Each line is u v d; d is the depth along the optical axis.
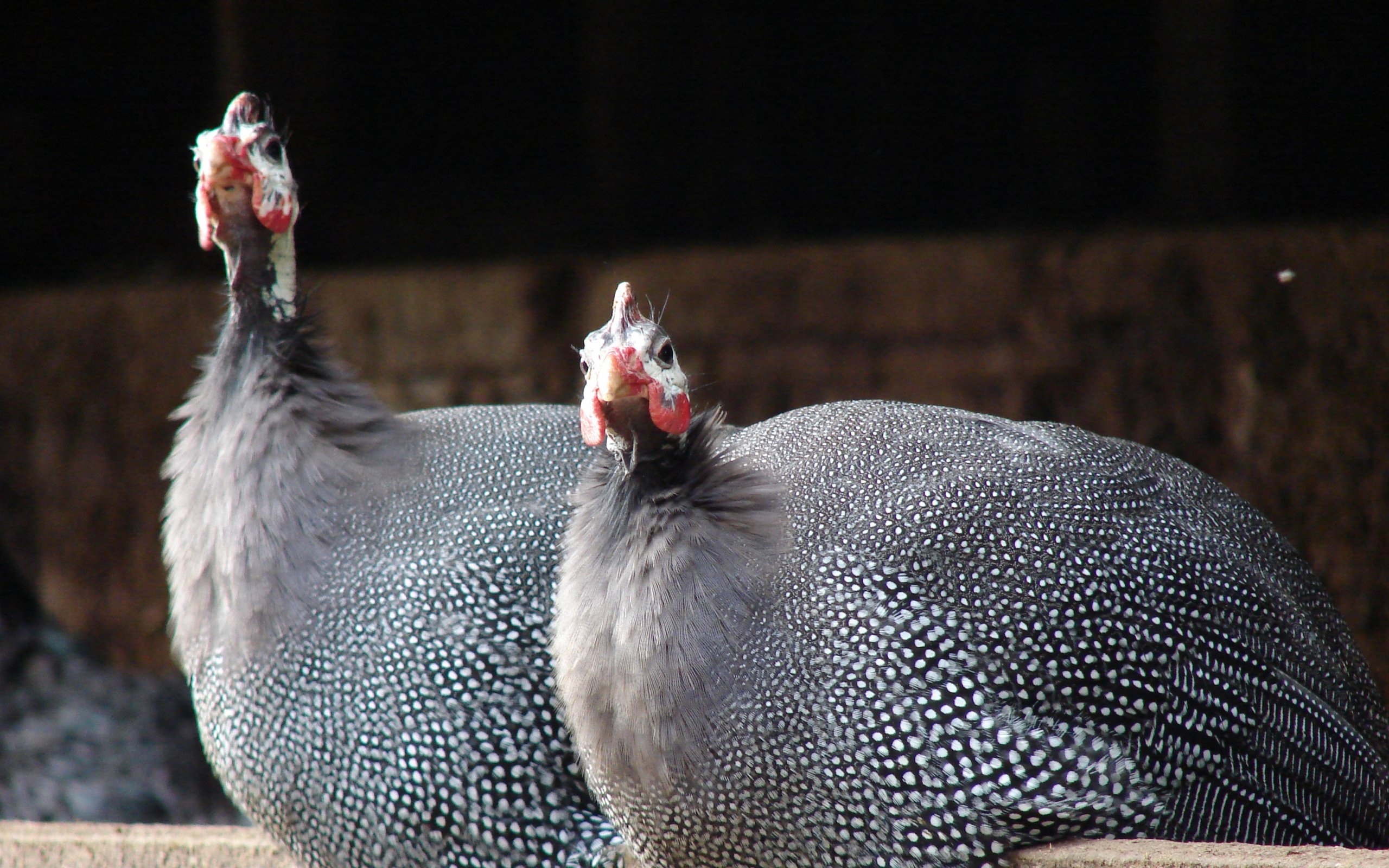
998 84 20.45
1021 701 4.73
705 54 19.31
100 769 10.37
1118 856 4.57
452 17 21.98
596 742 4.85
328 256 17.95
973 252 12.69
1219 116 15.69
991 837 4.73
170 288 14.92
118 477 14.70
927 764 4.69
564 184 20.72
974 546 4.88
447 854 5.70
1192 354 11.66
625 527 4.87
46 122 19.98
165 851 6.40
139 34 20.23
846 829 4.76
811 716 4.69
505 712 5.65
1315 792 5.13
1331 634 5.66
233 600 5.90
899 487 5.05
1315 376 11.09
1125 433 11.84
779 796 4.73
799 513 4.97
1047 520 4.99
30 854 6.54
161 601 14.48
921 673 4.71
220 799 10.41
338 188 19.62
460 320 13.92
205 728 6.08
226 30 17.03
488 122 22.16
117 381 14.78
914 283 12.86
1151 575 5.00
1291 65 17.94
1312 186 17.92
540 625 5.72
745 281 13.33
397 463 6.15
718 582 4.75
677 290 13.54
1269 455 11.07
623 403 4.70
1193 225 14.34
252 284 6.42
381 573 5.82
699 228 19.27
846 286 13.05
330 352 6.43
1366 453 10.79
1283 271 11.33
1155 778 4.82
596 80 18.64
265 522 5.93
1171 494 5.46
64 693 11.42
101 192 20.19
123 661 14.51
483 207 19.83
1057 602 4.82
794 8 20.17
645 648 4.69
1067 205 19.83
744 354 13.36
